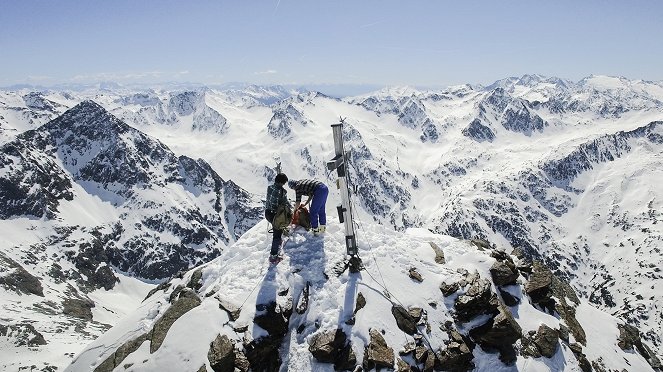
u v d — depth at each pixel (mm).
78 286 164875
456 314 14172
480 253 16875
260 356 12367
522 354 14211
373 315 13352
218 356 11797
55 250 188000
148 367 12203
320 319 13336
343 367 12320
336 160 14109
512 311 15492
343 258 15133
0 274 117812
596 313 19312
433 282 14938
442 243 17500
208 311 13000
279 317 12883
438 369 12906
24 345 51844
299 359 12664
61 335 64125
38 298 116500
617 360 16578
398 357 12641
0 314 72125
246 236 16484
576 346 15500
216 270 15375
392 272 14961
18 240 183250
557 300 17609
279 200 14523
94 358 14172
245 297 13422
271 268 14539
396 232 17344
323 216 16141
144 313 15234
